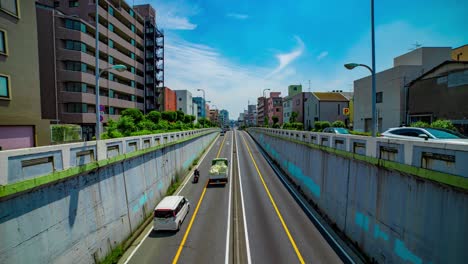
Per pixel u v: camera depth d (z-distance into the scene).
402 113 33.69
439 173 7.93
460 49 40.50
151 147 19.78
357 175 13.64
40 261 8.30
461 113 25.52
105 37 46.19
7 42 18.95
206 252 13.39
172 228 15.68
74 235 10.12
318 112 65.62
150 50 65.19
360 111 43.50
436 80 28.47
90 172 11.59
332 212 16.86
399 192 10.09
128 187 15.69
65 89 38.78
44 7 38.28
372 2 14.62
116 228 13.64
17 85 19.73
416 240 9.03
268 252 13.27
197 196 23.41
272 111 111.38
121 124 25.84
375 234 11.67
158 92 70.19
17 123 19.70
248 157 44.97
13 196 7.43
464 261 7.15
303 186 23.83
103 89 45.78
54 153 9.23
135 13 58.84
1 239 7.04
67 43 38.44
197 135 43.44
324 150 18.38
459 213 7.36
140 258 12.95
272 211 19.36
